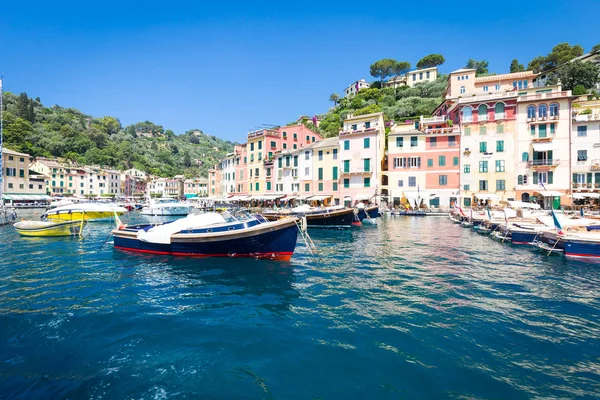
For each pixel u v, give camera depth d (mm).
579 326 8242
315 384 5934
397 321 8562
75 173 95500
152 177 142875
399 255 17438
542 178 43438
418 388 5773
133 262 15516
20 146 98375
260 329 8141
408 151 49562
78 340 7637
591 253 15930
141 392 5750
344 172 52000
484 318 8734
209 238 15461
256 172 63500
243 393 5711
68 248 19656
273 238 15047
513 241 20875
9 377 6191
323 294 10852
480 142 46281
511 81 64438
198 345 7367
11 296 10742
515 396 5547
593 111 48125
